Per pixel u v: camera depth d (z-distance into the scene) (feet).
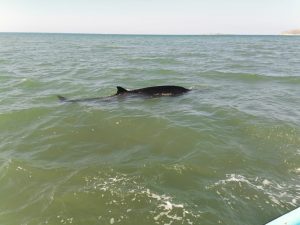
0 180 31.14
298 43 342.03
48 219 25.52
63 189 29.17
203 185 29.40
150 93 60.34
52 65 111.75
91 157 35.37
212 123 44.57
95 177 31.12
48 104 55.52
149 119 45.88
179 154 35.47
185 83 74.95
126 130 42.52
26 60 128.98
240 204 26.78
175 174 31.22
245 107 52.47
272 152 35.68
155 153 35.91
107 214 25.95
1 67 104.53
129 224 24.86
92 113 49.11
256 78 81.05
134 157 35.04
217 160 33.91
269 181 30.01
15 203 27.71
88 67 105.50
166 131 41.65
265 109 51.16
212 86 70.95
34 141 39.99
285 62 122.52
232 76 84.48
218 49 217.15
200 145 37.35
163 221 25.05
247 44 310.04
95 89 68.85
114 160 34.45
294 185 29.40
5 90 68.39
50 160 34.94
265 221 24.93
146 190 28.78
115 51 191.72
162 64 113.39
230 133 41.09
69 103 56.08
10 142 39.93
